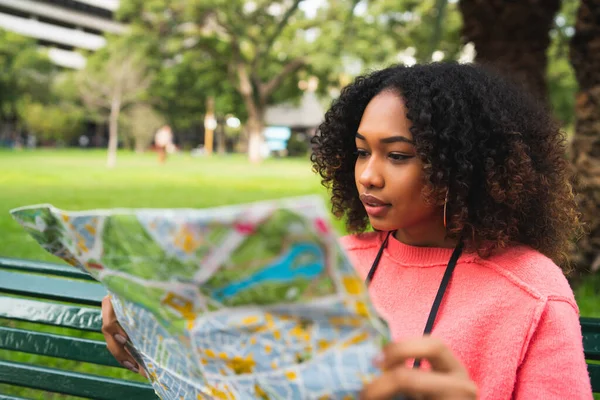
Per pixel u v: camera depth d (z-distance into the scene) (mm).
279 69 34438
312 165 1668
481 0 5461
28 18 65938
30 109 46969
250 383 979
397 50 27219
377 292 1426
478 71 1417
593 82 5008
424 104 1261
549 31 5578
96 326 1862
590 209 4887
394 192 1290
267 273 842
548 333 1203
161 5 29422
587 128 4988
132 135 51625
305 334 901
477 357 1242
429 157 1253
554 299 1230
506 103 1378
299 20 30828
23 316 1931
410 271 1400
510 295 1254
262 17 30766
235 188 16047
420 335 1306
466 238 1340
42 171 21125
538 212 1416
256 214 777
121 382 1854
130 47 34594
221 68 35469
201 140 72125
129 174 21031
